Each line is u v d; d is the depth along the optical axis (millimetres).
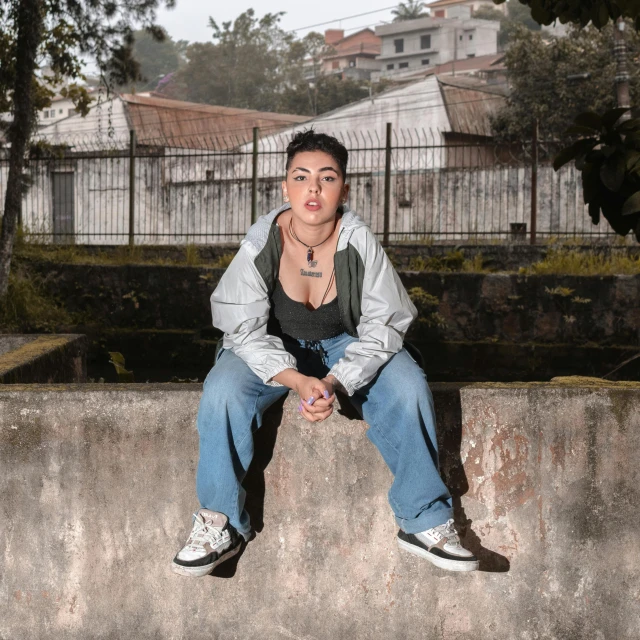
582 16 4336
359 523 2688
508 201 16297
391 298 2525
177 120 25516
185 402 2650
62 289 11883
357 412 2650
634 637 2711
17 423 2666
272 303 2637
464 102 25828
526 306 10391
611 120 3566
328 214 2496
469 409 2662
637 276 9961
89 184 17844
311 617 2713
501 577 2701
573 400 2656
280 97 62625
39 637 2725
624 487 2674
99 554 2697
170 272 11586
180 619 2715
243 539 2637
